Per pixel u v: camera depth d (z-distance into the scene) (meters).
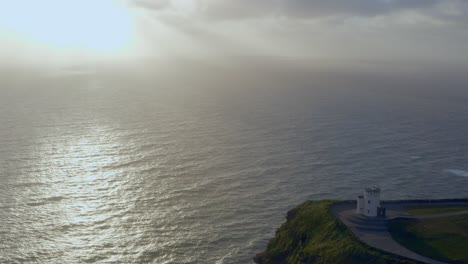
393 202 115.00
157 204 127.88
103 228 113.88
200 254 104.81
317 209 113.00
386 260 88.00
